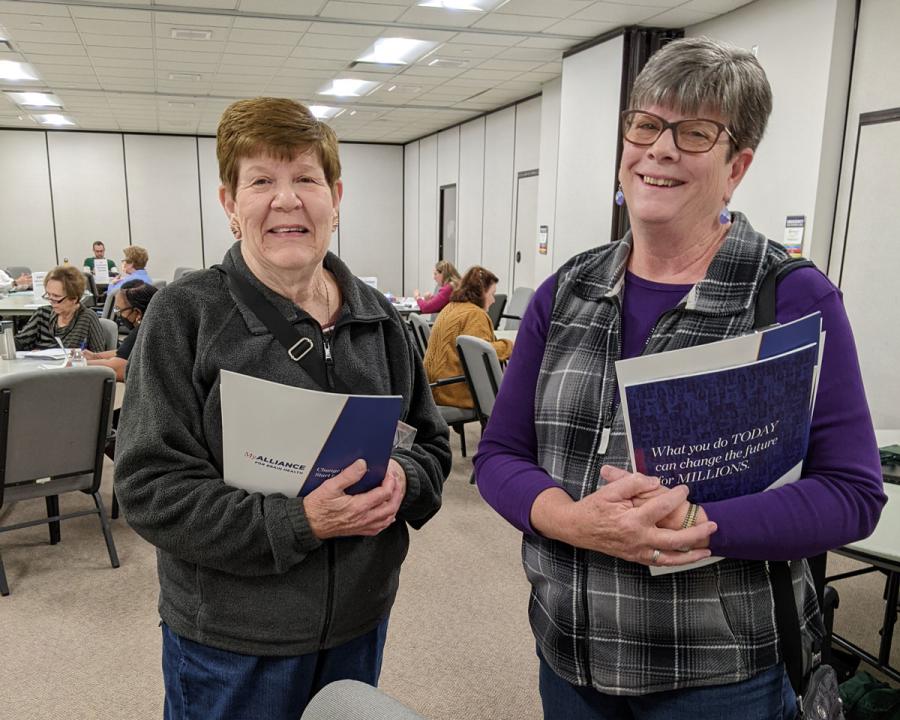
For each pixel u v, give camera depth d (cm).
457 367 402
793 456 83
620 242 103
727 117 86
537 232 826
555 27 563
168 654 112
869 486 82
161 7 513
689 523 81
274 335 106
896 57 402
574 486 95
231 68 711
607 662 91
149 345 102
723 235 96
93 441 279
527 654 237
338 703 74
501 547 318
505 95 852
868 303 423
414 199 1274
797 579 90
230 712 107
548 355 102
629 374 79
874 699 166
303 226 104
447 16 537
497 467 105
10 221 1151
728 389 78
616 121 575
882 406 417
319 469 100
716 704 87
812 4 435
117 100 888
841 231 440
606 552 86
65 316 432
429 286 1224
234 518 98
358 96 866
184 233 1223
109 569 293
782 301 85
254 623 105
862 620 257
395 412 98
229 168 106
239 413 97
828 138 434
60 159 1154
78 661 230
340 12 527
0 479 258
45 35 586
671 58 88
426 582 286
